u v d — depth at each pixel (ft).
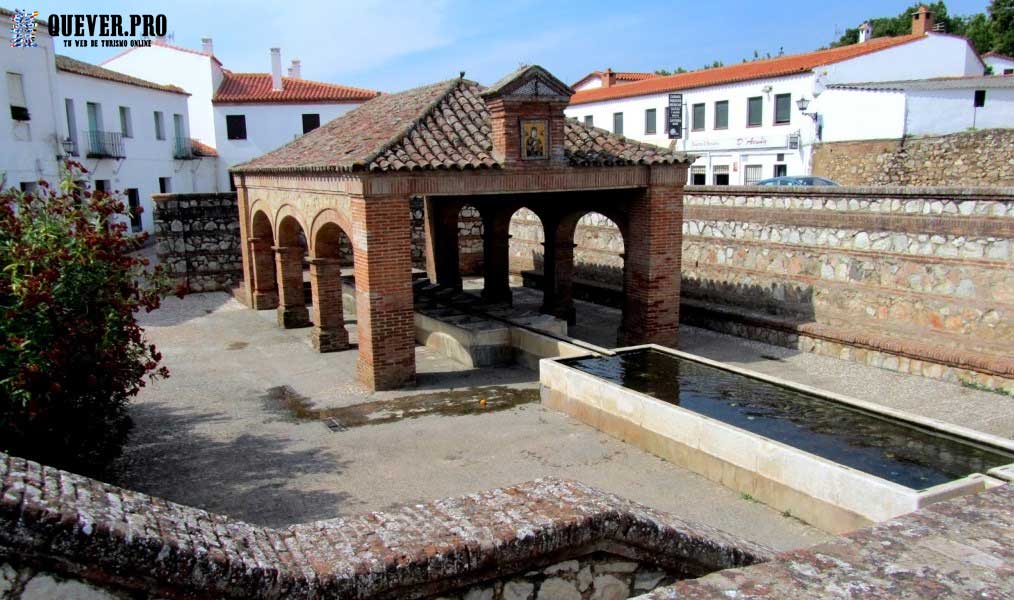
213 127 138.51
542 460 33.81
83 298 28.22
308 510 29.14
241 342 57.82
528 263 86.58
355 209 43.57
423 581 10.95
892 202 48.06
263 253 69.26
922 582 8.91
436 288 68.28
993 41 158.40
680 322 62.54
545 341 46.85
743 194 58.75
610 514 12.50
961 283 44.50
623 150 49.60
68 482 10.51
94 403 29.53
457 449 35.37
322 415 40.55
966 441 29.55
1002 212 42.14
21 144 83.41
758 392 37.01
